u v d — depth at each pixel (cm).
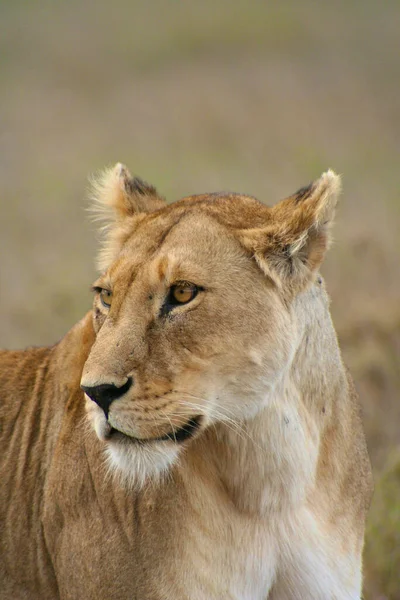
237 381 746
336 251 1803
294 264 770
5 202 2525
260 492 785
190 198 838
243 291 749
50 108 3772
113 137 3281
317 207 760
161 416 727
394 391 1342
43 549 871
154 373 726
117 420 722
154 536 775
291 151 2909
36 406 903
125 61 4425
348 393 856
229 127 3259
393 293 1606
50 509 844
